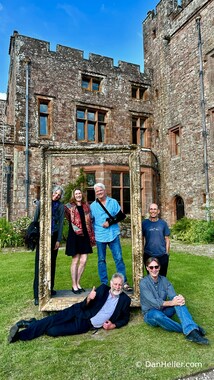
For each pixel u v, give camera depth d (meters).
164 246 4.18
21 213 11.71
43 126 12.95
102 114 14.37
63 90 13.24
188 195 12.80
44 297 3.81
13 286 5.01
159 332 3.26
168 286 3.56
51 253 4.19
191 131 12.82
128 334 3.24
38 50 12.91
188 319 3.12
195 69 12.72
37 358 2.76
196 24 12.73
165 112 14.62
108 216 4.25
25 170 12.01
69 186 11.87
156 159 14.75
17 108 12.16
